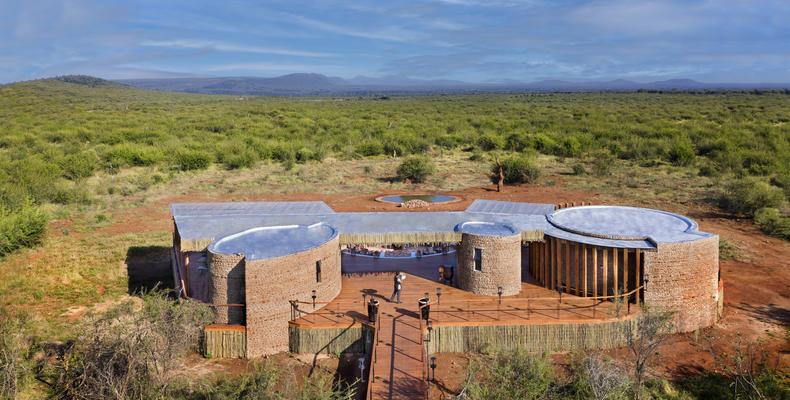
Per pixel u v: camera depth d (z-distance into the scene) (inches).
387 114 4448.8
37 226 1090.7
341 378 614.9
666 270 688.4
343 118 3917.3
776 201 1294.3
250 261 646.5
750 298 815.7
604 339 663.1
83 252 1048.8
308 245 720.3
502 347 605.9
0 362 570.3
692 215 1310.3
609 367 553.9
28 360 618.2
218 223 824.3
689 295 701.3
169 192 1587.1
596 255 722.8
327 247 730.2
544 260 796.6
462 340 660.1
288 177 1815.9
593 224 800.9
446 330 658.2
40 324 716.7
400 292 771.4
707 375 593.0
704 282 707.4
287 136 2893.7
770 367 606.9
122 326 543.5
